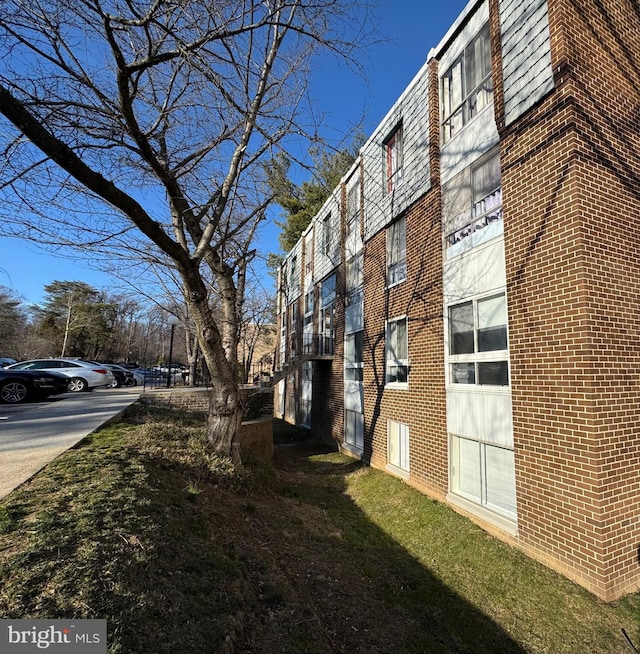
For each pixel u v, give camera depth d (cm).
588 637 405
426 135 920
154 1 461
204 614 310
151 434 738
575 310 507
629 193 572
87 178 423
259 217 920
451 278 800
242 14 511
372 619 431
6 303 3841
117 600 278
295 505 784
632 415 512
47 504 379
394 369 1059
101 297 4384
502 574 522
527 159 602
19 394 1102
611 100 574
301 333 2244
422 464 870
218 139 667
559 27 546
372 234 1234
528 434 572
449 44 859
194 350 2105
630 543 481
